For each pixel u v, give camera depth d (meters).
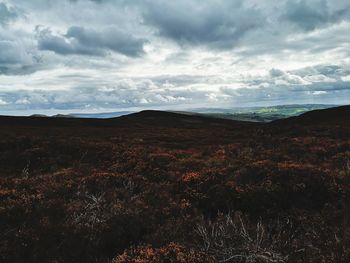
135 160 17.88
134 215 10.08
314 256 7.68
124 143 27.17
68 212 10.21
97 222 9.50
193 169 16.27
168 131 43.19
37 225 9.30
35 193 12.06
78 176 14.96
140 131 43.41
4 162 20.31
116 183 13.53
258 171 13.40
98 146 22.70
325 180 12.17
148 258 7.93
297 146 22.19
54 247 8.55
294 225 9.77
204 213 11.04
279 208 10.78
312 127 34.34
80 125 64.19
